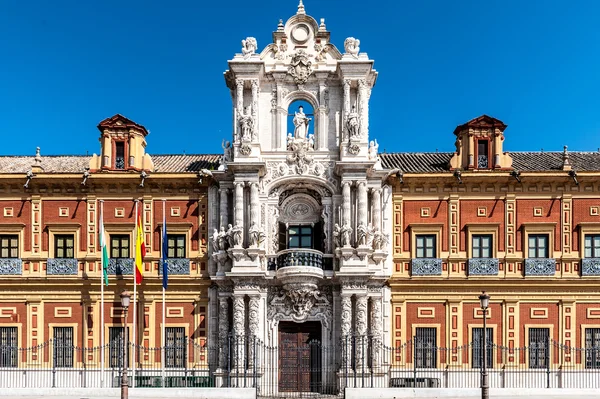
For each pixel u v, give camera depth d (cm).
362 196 4341
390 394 3762
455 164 4559
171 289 4453
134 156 4569
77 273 4466
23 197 4538
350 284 4269
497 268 4422
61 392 3850
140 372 4341
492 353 4366
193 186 4538
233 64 4428
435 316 4412
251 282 4272
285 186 4503
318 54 4584
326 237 4441
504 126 4544
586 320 4375
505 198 4488
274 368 4216
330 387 4291
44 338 4412
